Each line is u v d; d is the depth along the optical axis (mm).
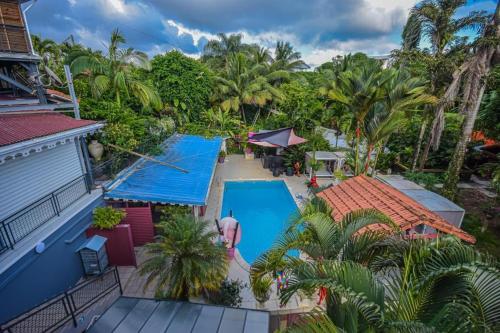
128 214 10773
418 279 4293
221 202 16719
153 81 26219
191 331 5289
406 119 13117
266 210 16766
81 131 9516
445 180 15797
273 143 20828
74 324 6504
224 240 10453
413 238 6043
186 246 7281
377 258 5871
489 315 3736
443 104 15016
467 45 14211
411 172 18312
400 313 3992
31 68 11148
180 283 7043
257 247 13148
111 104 14781
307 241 6566
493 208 13297
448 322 3582
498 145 19391
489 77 13812
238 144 29172
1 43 10227
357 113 13867
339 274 4410
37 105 10352
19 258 6602
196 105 28812
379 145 15953
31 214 7699
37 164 8336
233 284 8750
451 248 4438
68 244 8508
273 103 35125
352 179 13500
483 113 17562
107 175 12086
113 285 8609
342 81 13773
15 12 10477
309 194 17688
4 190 7168
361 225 6281
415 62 17328
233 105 32031
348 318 4293
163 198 10625
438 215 10406
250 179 20578
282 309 8438
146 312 5730
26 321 6621
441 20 17672
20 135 7363
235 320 5586
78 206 9234
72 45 20469
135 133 14805
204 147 19109
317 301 8594
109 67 17094
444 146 21125
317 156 20516
